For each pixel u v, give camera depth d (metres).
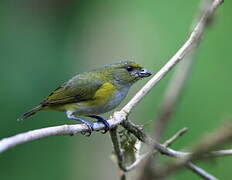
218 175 12.27
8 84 15.79
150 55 18.03
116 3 21.41
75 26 21.47
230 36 15.77
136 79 8.41
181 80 4.22
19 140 4.09
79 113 8.19
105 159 18.64
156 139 3.65
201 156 3.50
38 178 15.48
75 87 8.03
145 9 18.67
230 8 15.96
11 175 15.12
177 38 17.09
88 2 21.61
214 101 14.98
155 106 16.17
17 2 20.44
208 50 15.69
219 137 3.35
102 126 6.29
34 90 15.98
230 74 15.34
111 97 8.22
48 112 15.07
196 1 16.94
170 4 17.48
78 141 18.39
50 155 15.83
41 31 19.48
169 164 3.57
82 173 18.17
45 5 20.95
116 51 20.98
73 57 19.17
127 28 20.72
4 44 17.44
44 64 17.23
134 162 6.84
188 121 14.48
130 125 6.36
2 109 15.20
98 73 8.30
